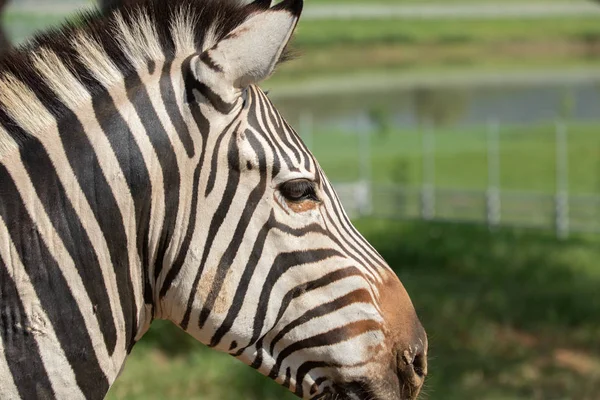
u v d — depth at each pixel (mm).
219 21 2072
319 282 2078
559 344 7891
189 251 1995
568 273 10625
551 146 22125
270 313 2051
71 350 1907
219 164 1989
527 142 23016
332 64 41000
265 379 6379
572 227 13547
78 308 1913
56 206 1904
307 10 50906
